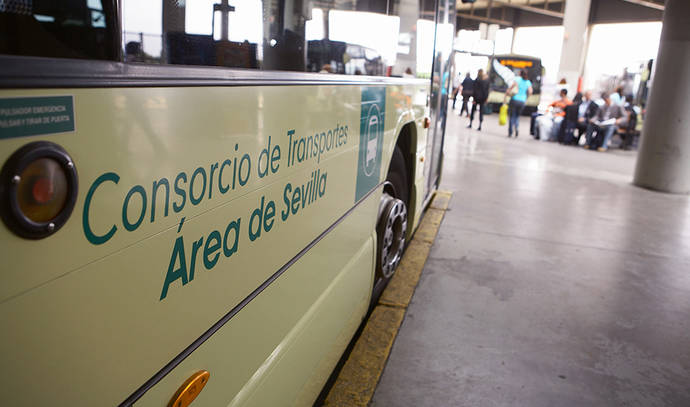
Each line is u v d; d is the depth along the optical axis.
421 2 3.32
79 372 0.81
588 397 2.64
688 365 2.99
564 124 12.90
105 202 0.82
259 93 1.30
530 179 8.06
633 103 13.83
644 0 24.83
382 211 3.18
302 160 1.64
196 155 1.05
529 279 4.09
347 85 2.04
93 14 0.83
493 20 35.84
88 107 0.77
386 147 2.82
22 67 0.66
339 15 1.92
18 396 0.70
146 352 0.97
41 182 0.70
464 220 5.60
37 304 0.72
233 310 1.29
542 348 3.07
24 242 0.69
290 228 1.61
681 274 4.38
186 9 1.04
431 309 3.48
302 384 1.90
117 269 0.86
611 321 3.47
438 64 4.40
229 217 1.21
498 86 22.47
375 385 2.60
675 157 7.53
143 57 0.94
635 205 6.77
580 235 5.31
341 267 2.25
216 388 1.25
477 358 2.92
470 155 10.32
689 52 7.18
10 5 0.73
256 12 1.30
